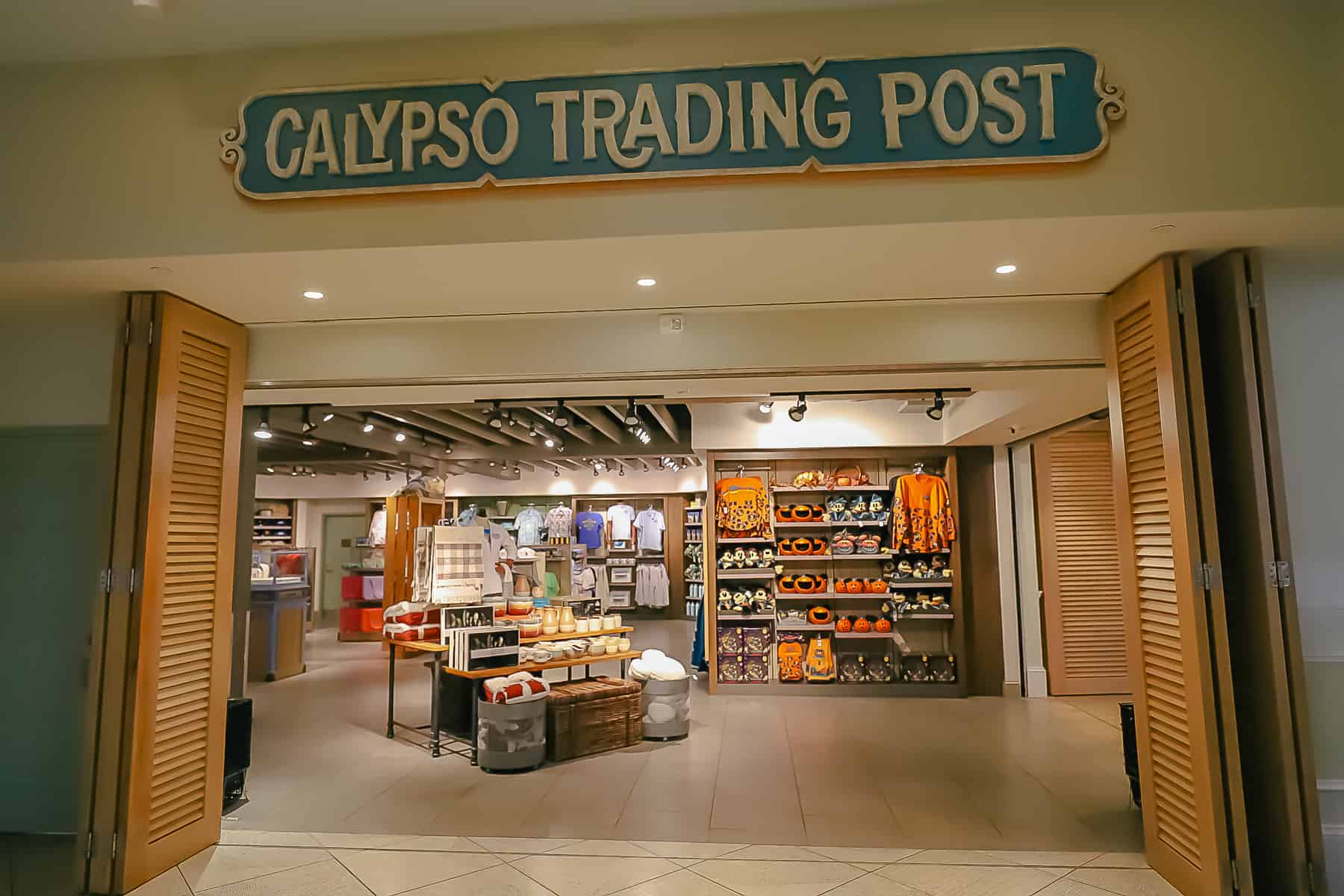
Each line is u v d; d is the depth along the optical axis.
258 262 3.14
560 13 2.92
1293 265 3.36
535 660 5.54
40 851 3.68
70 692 3.94
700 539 9.05
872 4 2.91
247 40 3.04
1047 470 7.54
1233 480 3.25
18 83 3.17
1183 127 2.82
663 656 5.98
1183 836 3.20
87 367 4.02
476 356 4.07
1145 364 3.43
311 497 13.78
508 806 4.30
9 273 3.23
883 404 7.56
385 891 3.26
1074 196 2.83
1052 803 4.32
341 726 6.30
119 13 2.86
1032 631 7.43
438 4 2.85
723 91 2.95
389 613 6.01
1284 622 3.05
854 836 3.84
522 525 12.73
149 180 3.09
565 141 2.96
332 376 4.11
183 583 3.60
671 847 3.72
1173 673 3.27
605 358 4.02
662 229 2.93
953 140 2.87
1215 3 2.86
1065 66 2.86
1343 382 3.30
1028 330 3.86
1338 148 2.78
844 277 3.46
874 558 7.64
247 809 4.29
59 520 4.01
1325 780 3.16
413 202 3.01
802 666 7.52
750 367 3.96
